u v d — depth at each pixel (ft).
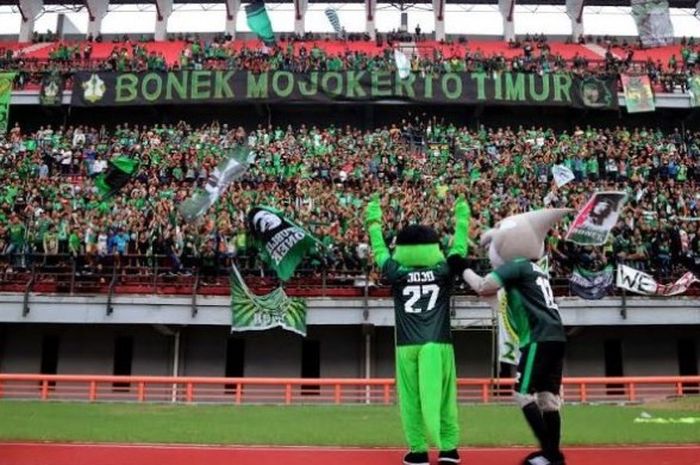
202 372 88.79
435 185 97.55
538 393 25.35
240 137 109.29
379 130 116.98
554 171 88.07
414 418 25.85
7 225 86.43
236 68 119.03
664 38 145.18
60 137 110.52
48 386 79.71
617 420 48.73
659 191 100.37
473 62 123.95
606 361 90.38
